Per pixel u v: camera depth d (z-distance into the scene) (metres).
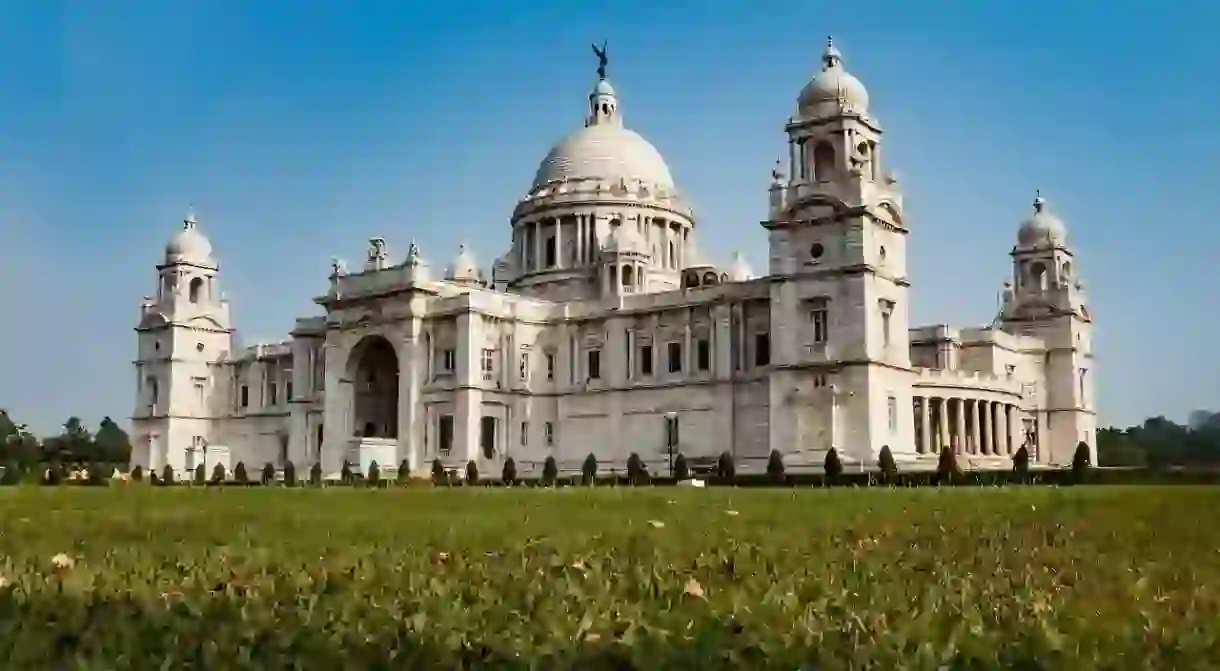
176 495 54.38
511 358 133.12
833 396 107.50
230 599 16.45
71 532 28.61
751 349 122.00
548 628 14.52
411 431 130.38
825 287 109.62
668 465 124.44
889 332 110.75
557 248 156.00
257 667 12.56
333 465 137.25
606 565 20.98
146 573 19.70
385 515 36.56
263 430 166.38
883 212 111.12
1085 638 14.00
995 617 15.47
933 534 28.02
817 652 13.11
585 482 103.50
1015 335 148.62
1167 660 12.86
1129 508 37.81
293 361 154.75
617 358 131.88
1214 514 34.09
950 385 119.06
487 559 21.94
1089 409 151.75
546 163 164.12
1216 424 161.88
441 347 131.88
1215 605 16.48
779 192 113.75
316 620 14.95
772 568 20.59
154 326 171.75
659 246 157.62
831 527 30.33
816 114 113.69
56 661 12.91
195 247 174.50
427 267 134.62
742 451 120.44
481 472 127.38
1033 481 81.75
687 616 15.36
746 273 151.00
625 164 159.50
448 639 13.72
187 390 170.75
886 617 15.37
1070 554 23.12
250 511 38.72
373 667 12.53
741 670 12.40
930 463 108.12
